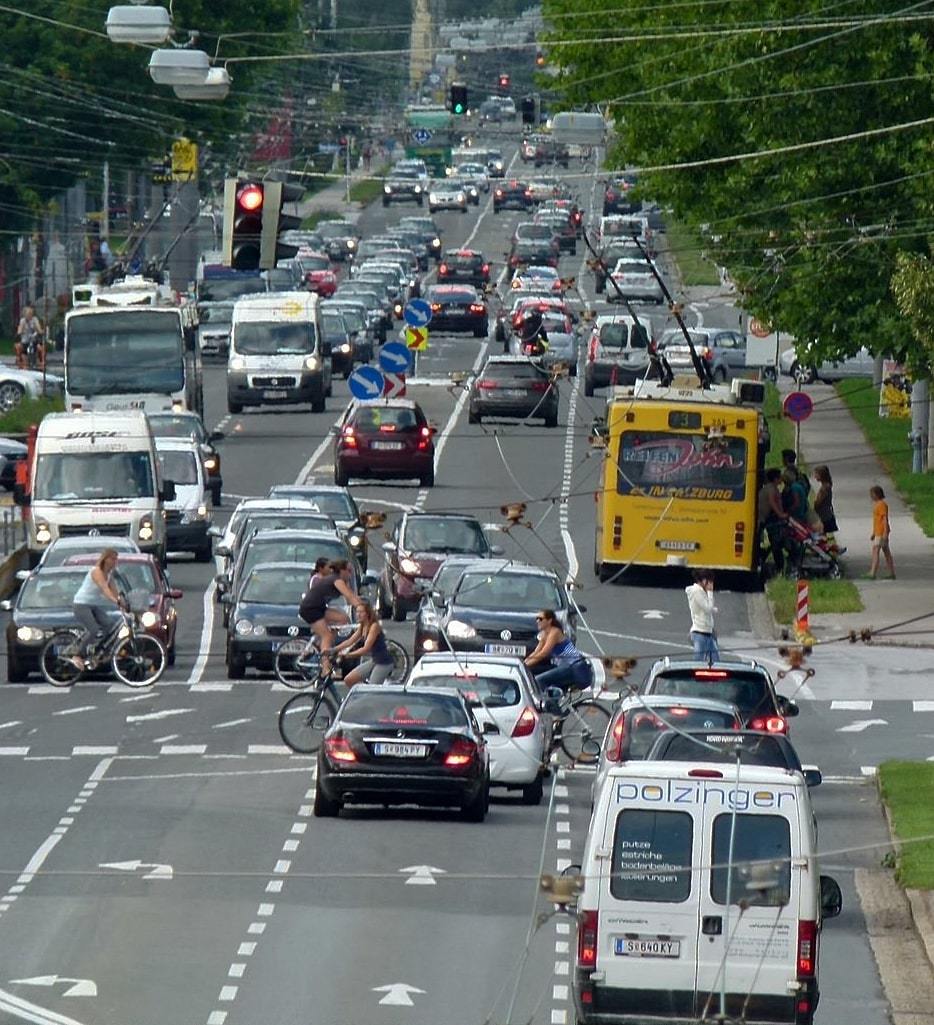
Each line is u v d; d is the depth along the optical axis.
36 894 74.19
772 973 55.00
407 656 110.94
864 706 113.12
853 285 150.00
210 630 135.00
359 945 67.50
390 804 87.94
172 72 102.88
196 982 62.91
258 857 79.81
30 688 117.69
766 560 154.12
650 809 55.56
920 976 66.00
